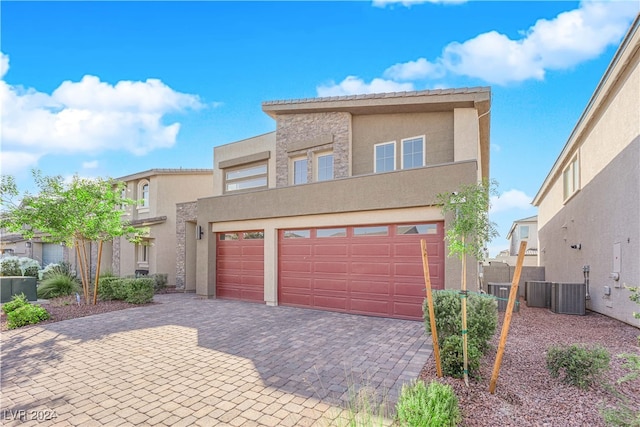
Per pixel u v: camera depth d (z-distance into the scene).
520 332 7.98
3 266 18.36
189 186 20.34
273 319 9.70
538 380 4.92
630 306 8.73
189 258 17.52
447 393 3.65
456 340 5.18
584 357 4.70
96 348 7.14
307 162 13.83
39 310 9.75
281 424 4.02
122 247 20.31
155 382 5.33
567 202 15.03
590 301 11.70
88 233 11.84
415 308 9.43
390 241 9.96
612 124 9.93
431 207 9.24
